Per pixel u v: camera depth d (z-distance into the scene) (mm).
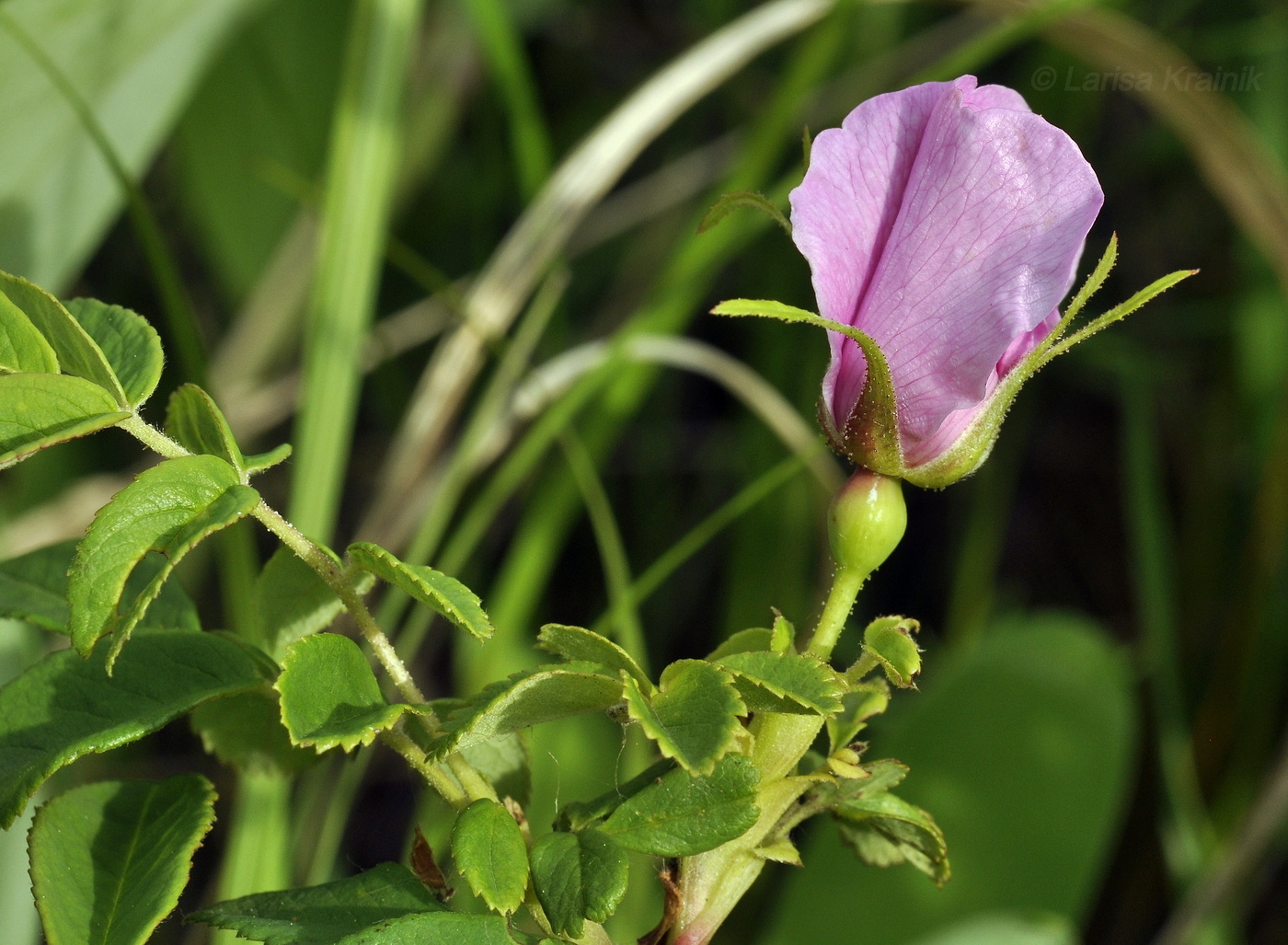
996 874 567
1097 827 569
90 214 612
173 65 588
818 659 405
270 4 744
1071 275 403
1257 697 775
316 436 527
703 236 642
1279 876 794
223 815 752
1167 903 765
